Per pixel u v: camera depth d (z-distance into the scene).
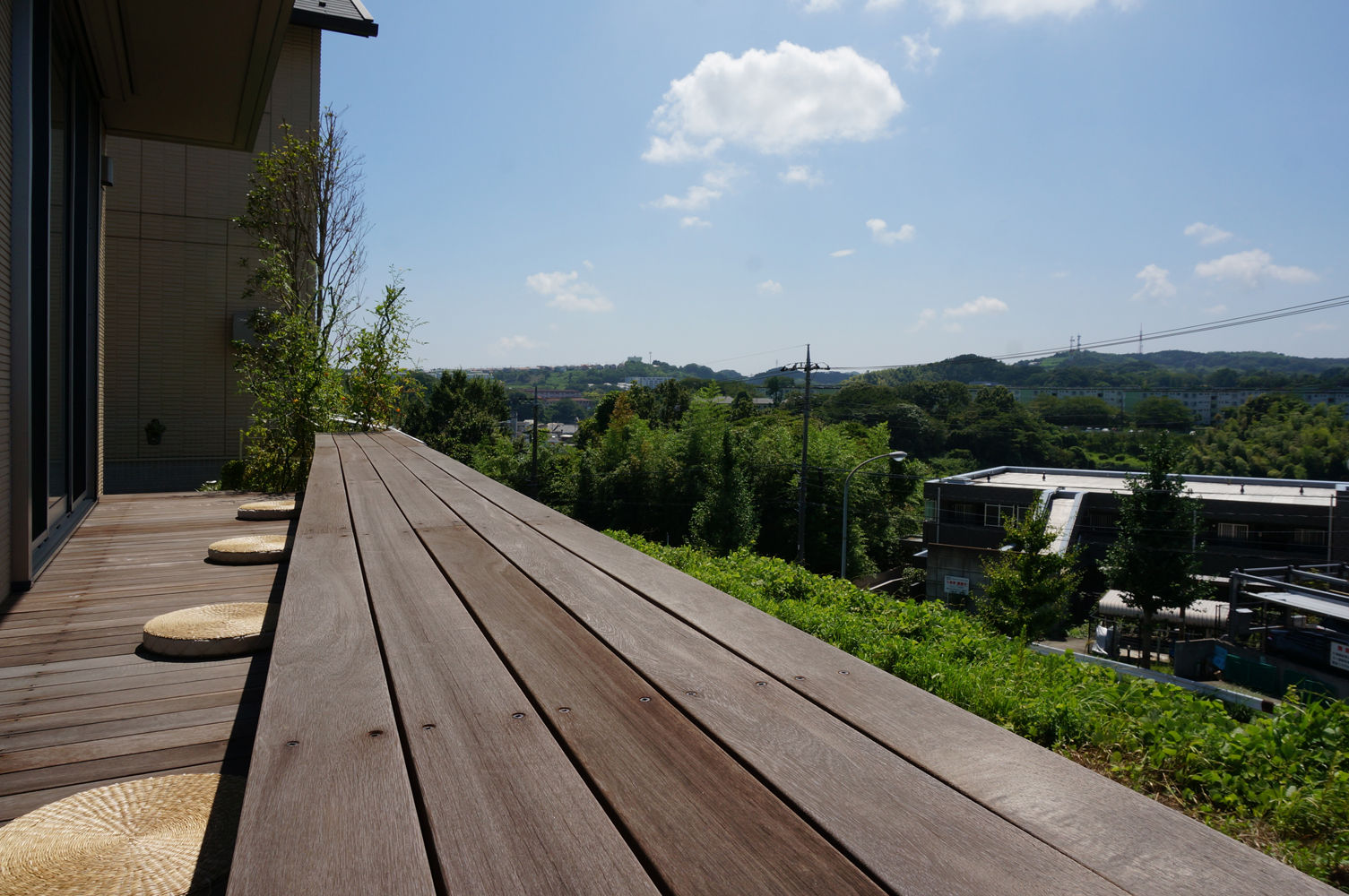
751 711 0.96
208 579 3.54
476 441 41.59
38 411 3.91
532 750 0.88
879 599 6.48
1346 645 12.82
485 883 0.63
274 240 12.10
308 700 1.03
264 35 5.64
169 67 6.10
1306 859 2.43
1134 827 0.68
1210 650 15.23
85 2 4.98
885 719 0.93
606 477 31.77
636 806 0.74
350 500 2.96
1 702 2.17
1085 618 22.97
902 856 0.65
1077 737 3.44
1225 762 3.09
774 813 0.73
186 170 12.73
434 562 1.91
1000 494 24.47
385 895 0.61
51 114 4.09
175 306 12.70
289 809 0.75
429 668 1.15
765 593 6.55
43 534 3.99
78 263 5.49
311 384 7.27
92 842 1.30
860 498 31.25
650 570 1.79
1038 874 0.62
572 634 1.30
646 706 1.00
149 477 12.48
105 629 2.84
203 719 2.08
